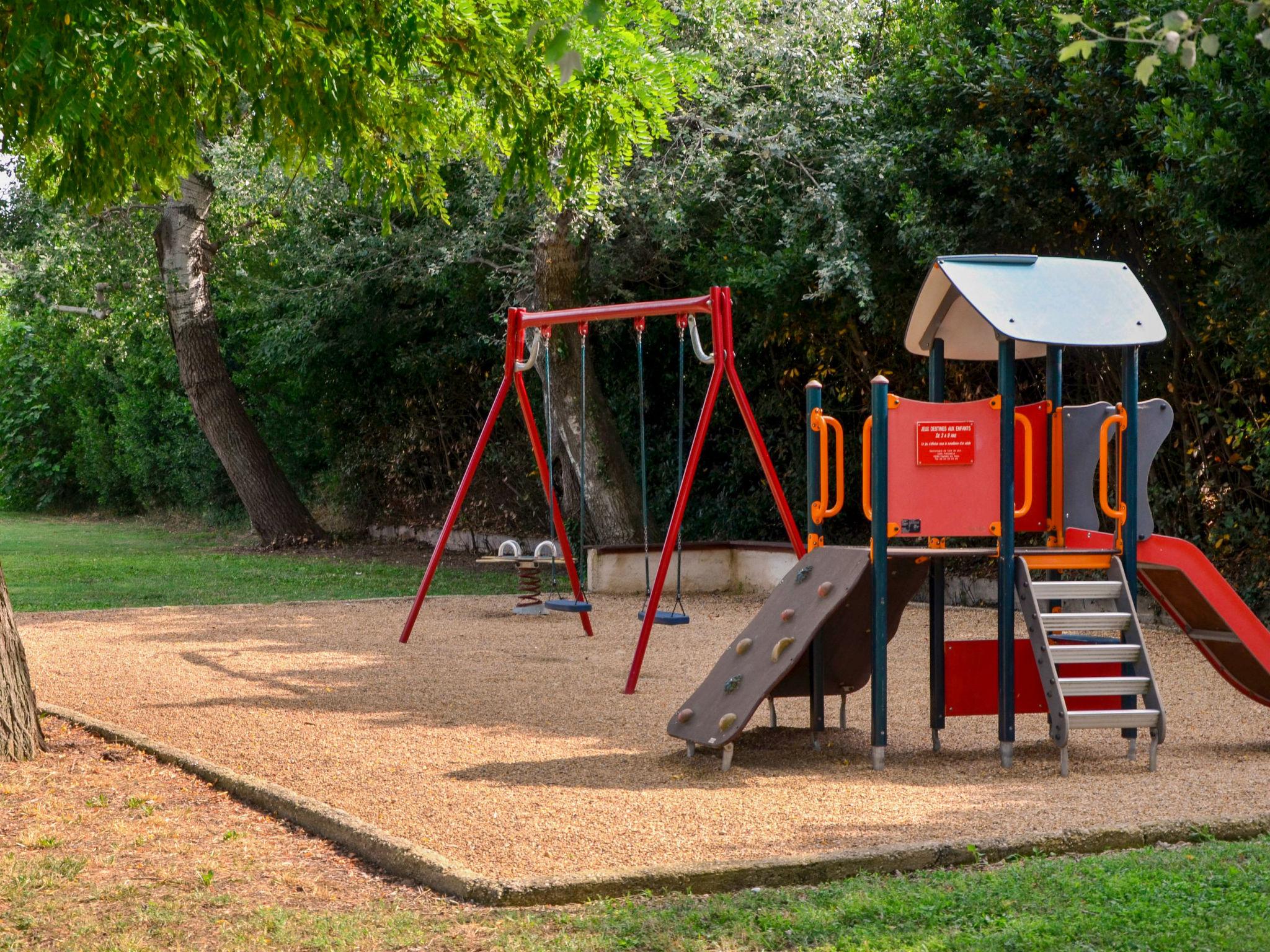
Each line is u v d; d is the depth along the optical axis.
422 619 11.53
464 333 18.14
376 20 5.65
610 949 3.32
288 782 5.21
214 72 5.92
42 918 3.66
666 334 15.54
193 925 3.60
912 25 11.81
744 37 12.41
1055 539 6.33
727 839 4.28
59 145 6.66
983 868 4.00
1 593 5.69
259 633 10.38
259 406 24.58
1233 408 10.21
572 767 5.53
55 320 28.41
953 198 10.77
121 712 6.84
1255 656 5.98
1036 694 5.94
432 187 7.46
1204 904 3.48
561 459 16.64
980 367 12.54
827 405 13.98
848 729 6.52
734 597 13.23
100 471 31.20
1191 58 2.54
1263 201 7.95
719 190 12.42
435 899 3.81
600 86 6.00
